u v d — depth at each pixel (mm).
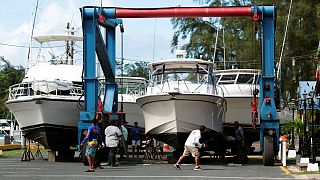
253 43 43750
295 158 22250
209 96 19266
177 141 19906
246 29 44688
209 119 19844
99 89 22250
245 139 22219
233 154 21484
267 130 18938
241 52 45375
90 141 16906
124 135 21312
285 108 27109
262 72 19188
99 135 17172
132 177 14773
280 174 15625
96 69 20297
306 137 18766
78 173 16094
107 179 14281
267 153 18766
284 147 18672
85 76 19656
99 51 20359
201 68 21516
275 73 20078
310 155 17969
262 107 19031
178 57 21953
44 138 21734
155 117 19938
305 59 42125
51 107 21094
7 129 58281
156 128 20062
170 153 29219
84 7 19609
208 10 19219
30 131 21922
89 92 19641
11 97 22750
